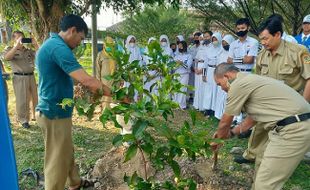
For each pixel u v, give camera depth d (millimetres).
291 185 3768
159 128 2037
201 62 6977
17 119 6176
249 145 3744
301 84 3510
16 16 8359
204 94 6832
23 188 3777
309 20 5340
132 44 7270
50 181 3207
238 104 2811
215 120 6336
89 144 5121
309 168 4176
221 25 11125
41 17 6973
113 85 2402
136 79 2354
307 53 3398
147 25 17625
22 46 5867
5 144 1966
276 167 2740
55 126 3129
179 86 2234
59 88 3055
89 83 2705
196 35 7816
